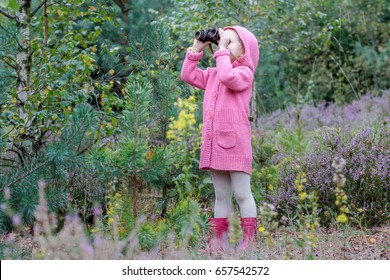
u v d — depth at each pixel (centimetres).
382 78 1578
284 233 555
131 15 1176
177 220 538
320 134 825
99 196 611
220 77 523
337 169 436
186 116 530
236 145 529
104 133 625
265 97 1572
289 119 1230
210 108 540
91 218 626
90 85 659
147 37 645
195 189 603
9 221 531
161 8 1234
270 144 755
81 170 562
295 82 1689
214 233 540
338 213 628
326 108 1424
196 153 655
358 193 626
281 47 1112
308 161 678
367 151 664
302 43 1170
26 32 650
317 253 517
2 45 617
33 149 602
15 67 635
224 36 543
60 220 588
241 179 533
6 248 470
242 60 545
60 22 742
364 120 1075
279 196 645
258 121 1193
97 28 736
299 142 805
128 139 543
